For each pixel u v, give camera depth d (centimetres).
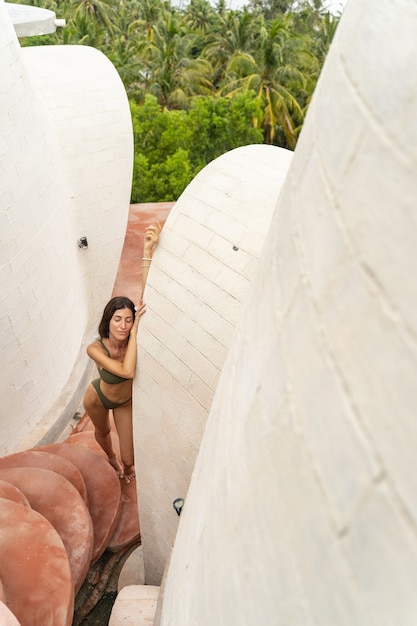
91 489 529
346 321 94
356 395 90
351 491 91
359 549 89
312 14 3550
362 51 100
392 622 84
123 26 3547
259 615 117
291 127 2419
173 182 1736
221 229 353
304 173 119
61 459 528
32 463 520
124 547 531
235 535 131
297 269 114
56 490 473
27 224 563
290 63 2489
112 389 462
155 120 1830
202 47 3222
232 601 129
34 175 571
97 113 765
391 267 85
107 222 811
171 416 382
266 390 122
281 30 2438
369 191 91
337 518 94
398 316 83
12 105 525
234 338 186
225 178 370
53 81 745
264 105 2373
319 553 99
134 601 393
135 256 1099
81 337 787
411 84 85
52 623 345
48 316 639
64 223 670
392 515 83
